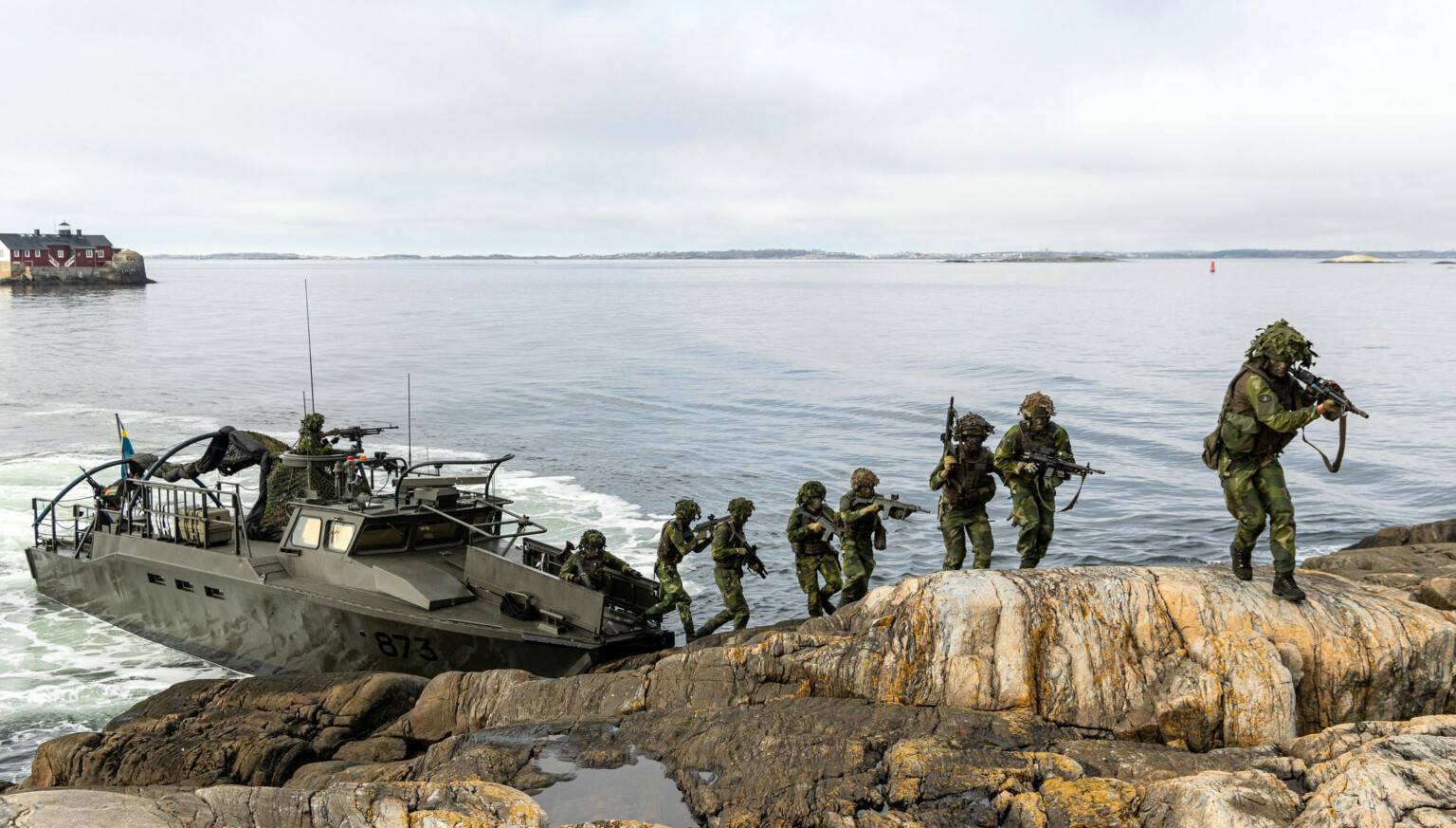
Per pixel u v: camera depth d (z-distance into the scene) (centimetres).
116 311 10500
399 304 13075
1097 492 2633
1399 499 2547
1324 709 776
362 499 1466
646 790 786
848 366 5522
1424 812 584
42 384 4625
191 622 1584
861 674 855
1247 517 812
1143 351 6278
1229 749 728
